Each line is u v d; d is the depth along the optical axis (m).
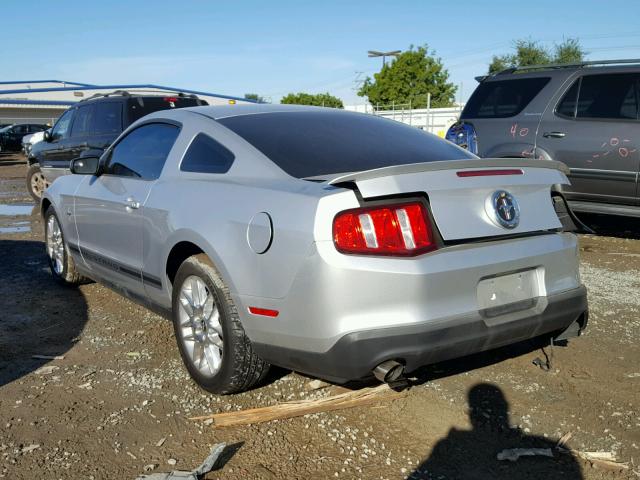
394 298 2.69
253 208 3.04
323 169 3.23
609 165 6.99
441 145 3.90
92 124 9.92
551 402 3.31
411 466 2.74
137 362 3.87
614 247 7.18
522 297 3.07
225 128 3.64
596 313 4.75
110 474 2.67
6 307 4.99
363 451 2.85
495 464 2.76
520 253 3.00
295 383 3.52
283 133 3.58
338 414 3.19
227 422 3.07
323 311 2.72
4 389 3.49
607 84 7.12
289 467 2.73
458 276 2.79
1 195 13.98
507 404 3.29
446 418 3.14
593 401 3.32
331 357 2.74
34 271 6.22
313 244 2.73
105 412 3.22
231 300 3.15
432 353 2.75
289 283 2.82
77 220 4.90
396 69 49.47
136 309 4.92
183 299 3.52
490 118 8.08
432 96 49.03
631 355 3.93
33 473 2.68
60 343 4.20
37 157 11.48
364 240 2.69
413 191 2.74
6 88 48.50
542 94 7.60
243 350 3.15
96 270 4.76
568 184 3.33
